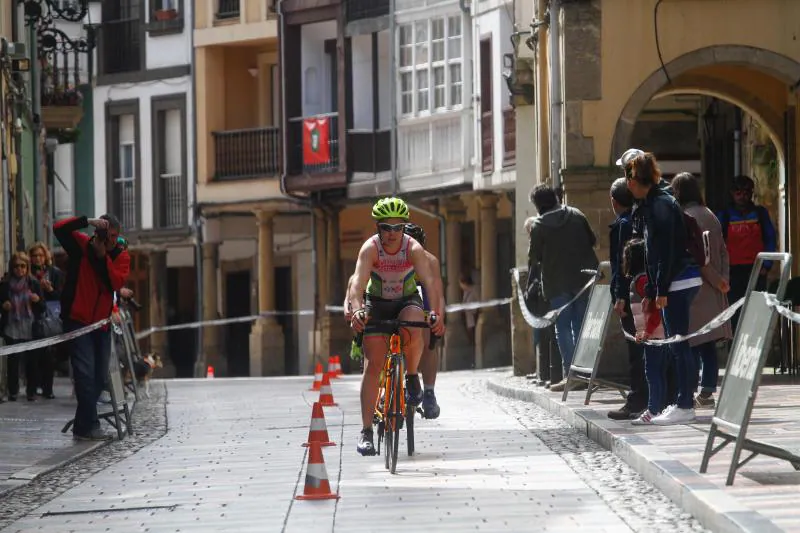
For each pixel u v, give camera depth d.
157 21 133.38
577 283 50.88
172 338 134.25
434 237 119.12
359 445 34.56
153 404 60.62
